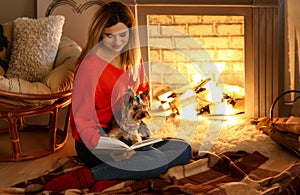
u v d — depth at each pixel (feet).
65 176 6.50
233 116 10.14
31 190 6.36
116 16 6.77
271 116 9.11
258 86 10.12
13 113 7.75
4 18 10.68
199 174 6.86
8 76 9.20
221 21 10.17
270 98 10.18
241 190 6.03
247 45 10.03
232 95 10.30
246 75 10.11
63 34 10.58
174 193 6.06
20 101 7.79
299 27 10.03
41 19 9.39
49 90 8.17
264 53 10.03
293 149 7.72
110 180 6.47
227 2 9.78
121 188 6.26
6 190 6.34
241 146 8.13
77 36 10.62
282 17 10.15
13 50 9.41
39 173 7.38
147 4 9.67
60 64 9.13
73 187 6.38
